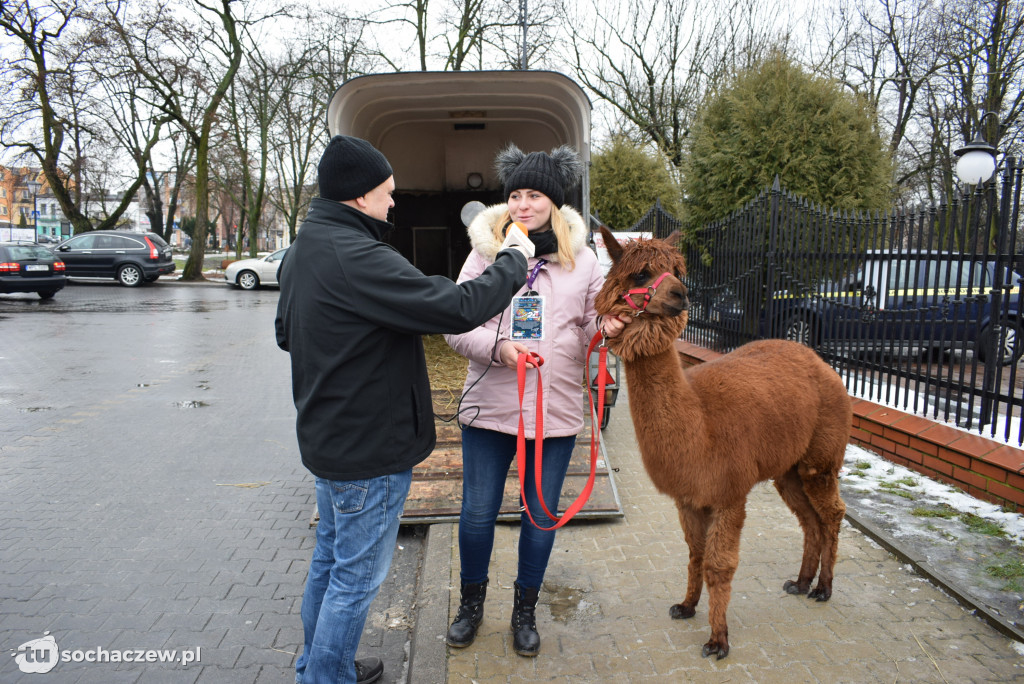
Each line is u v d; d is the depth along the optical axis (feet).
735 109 30.40
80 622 10.36
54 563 12.25
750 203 25.76
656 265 8.13
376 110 22.68
